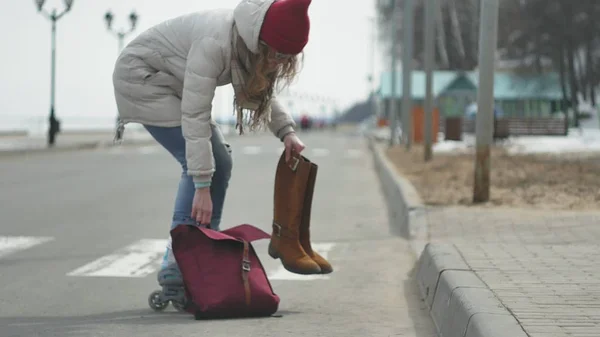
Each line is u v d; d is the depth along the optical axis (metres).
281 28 6.06
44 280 8.47
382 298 7.58
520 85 70.31
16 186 19.50
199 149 6.38
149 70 6.58
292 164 6.78
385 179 20.19
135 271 9.02
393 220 13.69
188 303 6.73
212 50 6.27
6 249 10.51
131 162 29.44
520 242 9.65
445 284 6.55
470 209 12.56
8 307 7.18
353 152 39.00
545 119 46.84
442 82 74.81
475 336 5.05
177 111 6.61
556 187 15.12
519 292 6.11
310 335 5.99
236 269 6.48
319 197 17.44
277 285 8.27
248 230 6.64
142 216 13.91
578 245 8.62
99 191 18.27
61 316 6.76
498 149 28.94
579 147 33.03
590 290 6.21
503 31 68.25
